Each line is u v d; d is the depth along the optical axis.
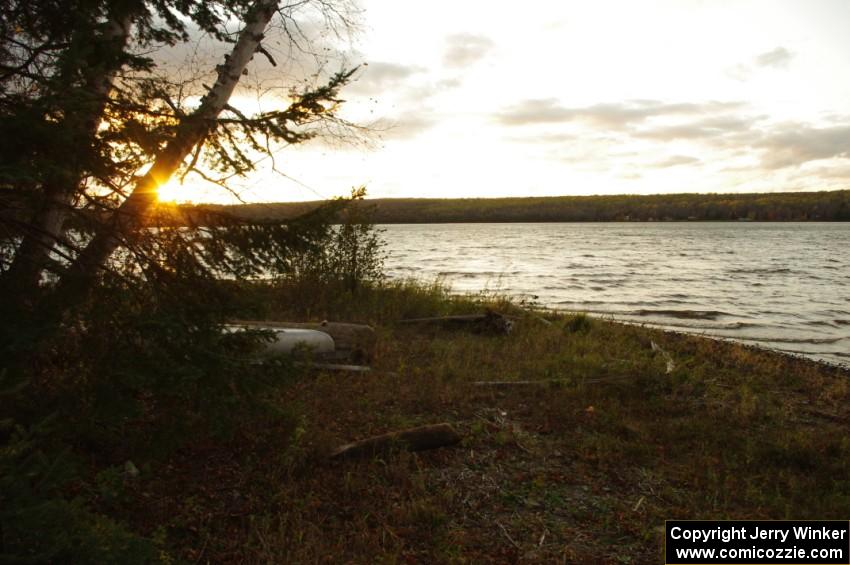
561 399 6.74
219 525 3.79
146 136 3.62
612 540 4.02
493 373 7.64
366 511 4.14
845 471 5.29
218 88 6.13
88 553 2.28
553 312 13.78
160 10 4.73
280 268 4.25
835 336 15.68
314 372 6.91
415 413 6.08
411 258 43.22
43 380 3.77
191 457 4.63
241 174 4.55
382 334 9.19
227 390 4.06
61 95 3.16
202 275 4.16
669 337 12.13
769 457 5.51
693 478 5.00
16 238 3.61
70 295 3.56
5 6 3.58
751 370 9.39
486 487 4.64
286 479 4.44
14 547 2.09
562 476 4.90
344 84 4.24
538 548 3.87
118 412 3.63
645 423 6.20
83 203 3.82
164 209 3.95
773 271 35.78
